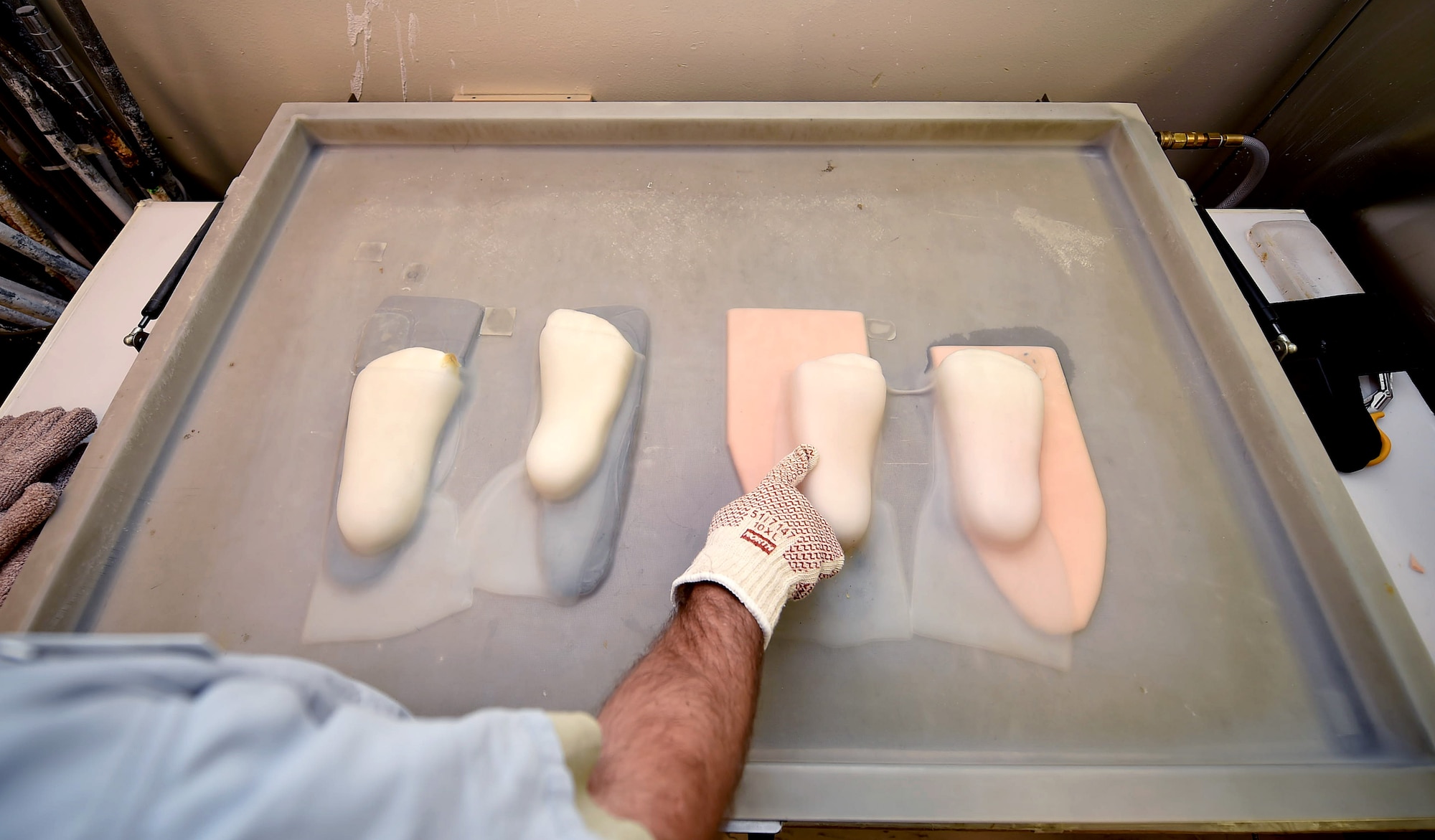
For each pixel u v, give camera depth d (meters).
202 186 1.34
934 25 1.07
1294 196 1.17
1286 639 0.71
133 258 1.03
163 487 0.76
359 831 0.26
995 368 0.80
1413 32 0.95
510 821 0.30
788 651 0.70
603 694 0.67
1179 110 1.22
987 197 1.01
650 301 0.90
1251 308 0.86
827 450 0.75
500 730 0.32
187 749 0.24
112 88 1.03
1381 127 1.01
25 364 1.25
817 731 0.66
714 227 0.97
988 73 1.15
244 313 0.89
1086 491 0.78
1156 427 0.83
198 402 0.82
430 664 0.68
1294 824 0.60
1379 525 0.80
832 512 0.72
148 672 0.27
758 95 1.17
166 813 0.23
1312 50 1.09
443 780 0.28
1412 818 0.60
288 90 1.16
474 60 1.11
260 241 0.94
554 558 0.73
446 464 0.78
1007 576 0.73
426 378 0.78
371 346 0.85
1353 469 0.82
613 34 1.07
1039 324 0.90
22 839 0.22
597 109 1.02
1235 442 0.81
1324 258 0.97
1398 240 1.01
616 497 0.76
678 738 0.43
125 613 0.69
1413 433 0.85
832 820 0.60
